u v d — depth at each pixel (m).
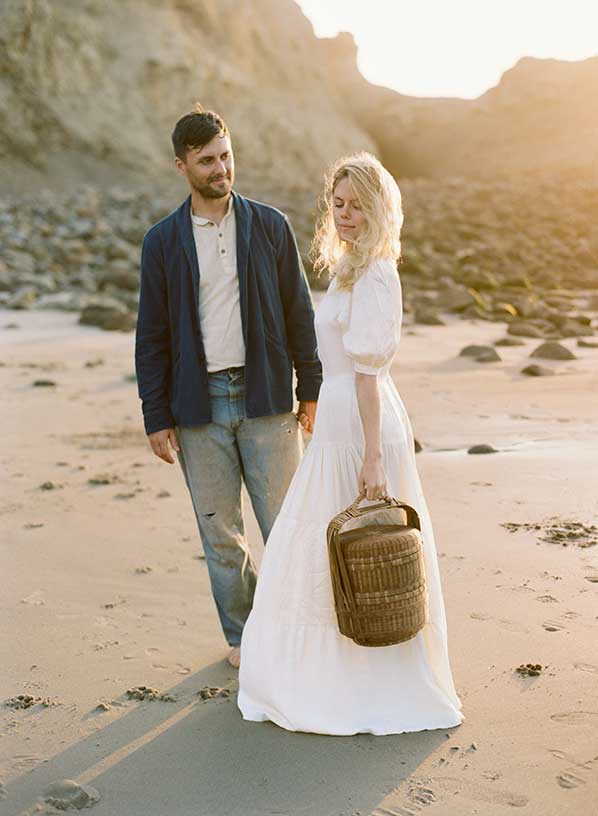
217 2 70.94
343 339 3.15
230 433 3.67
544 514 5.44
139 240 24.31
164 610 4.29
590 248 25.67
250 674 3.29
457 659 3.65
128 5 63.72
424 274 20.81
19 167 52.69
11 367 11.32
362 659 3.22
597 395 9.12
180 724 3.29
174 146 3.49
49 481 6.53
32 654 3.87
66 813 2.79
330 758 3.03
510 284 20.62
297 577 3.23
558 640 3.77
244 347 3.60
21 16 54.62
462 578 4.47
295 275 3.73
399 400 3.34
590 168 37.41
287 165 67.19
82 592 4.52
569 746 3.02
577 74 75.62
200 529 3.77
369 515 3.28
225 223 3.57
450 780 2.87
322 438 3.26
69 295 17.33
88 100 56.81
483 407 8.77
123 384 10.23
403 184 35.94
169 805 2.82
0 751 3.14
